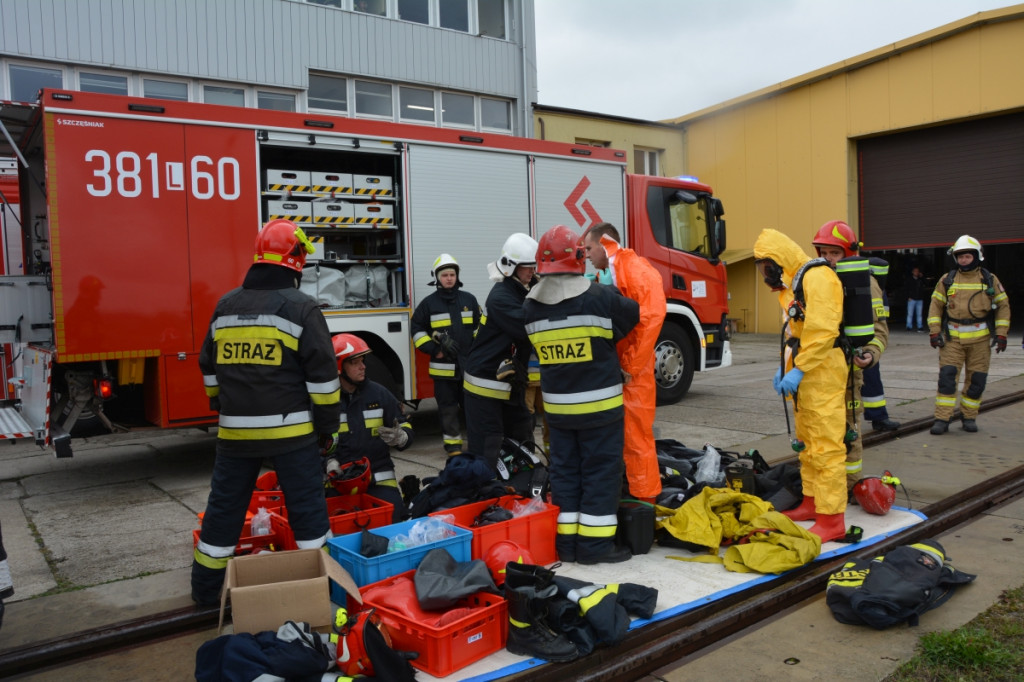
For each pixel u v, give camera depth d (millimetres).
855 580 3381
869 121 18406
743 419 8000
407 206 7008
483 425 4922
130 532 4816
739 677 2855
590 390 3834
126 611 3566
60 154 5410
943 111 17203
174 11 11875
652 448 4379
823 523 4160
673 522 4156
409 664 2809
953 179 17781
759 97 20125
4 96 10773
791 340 4332
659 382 8914
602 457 3865
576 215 8250
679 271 9133
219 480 3484
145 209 5727
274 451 3412
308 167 7242
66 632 3340
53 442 5641
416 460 6680
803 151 19625
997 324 7047
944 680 2748
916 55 17531
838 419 4129
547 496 4453
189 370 5922
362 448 4438
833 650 3037
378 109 14328
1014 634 3084
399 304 7082
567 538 3936
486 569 3213
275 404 3391
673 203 9234
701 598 3439
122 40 11461
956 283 7012
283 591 2918
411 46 14414
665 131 20891
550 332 3863
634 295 4359
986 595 3498
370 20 13875
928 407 8367
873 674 2820
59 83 11188
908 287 19609
